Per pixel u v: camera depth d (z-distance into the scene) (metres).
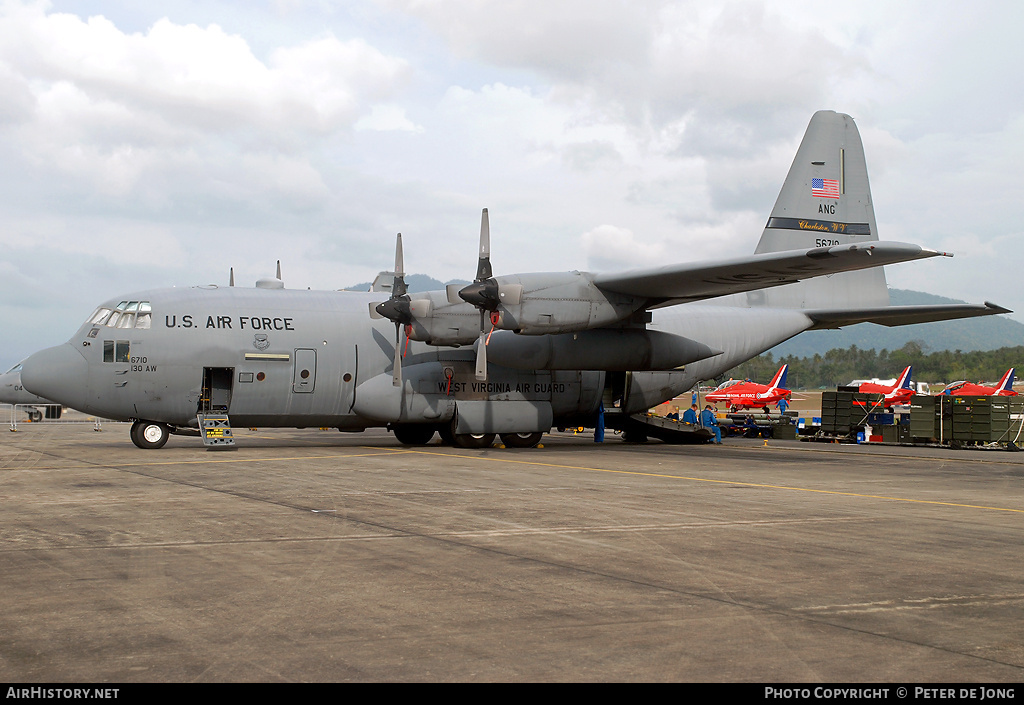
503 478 13.31
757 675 4.32
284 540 7.79
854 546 7.79
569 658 4.56
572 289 19.00
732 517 9.49
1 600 5.61
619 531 8.47
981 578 6.51
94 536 7.91
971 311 21.28
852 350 179.00
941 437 25.23
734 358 23.95
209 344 18.59
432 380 20.36
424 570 6.61
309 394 19.56
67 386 17.86
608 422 24.72
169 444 20.94
